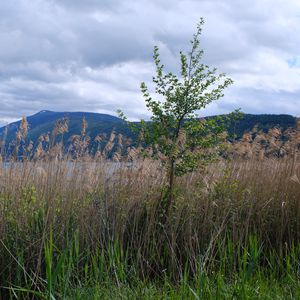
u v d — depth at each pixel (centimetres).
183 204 707
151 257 650
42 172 689
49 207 646
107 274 585
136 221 702
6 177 696
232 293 539
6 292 596
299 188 783
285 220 754
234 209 737
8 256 616
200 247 683
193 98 738
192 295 521
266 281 599
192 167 727
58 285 558
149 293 561
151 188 734
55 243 629
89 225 664
